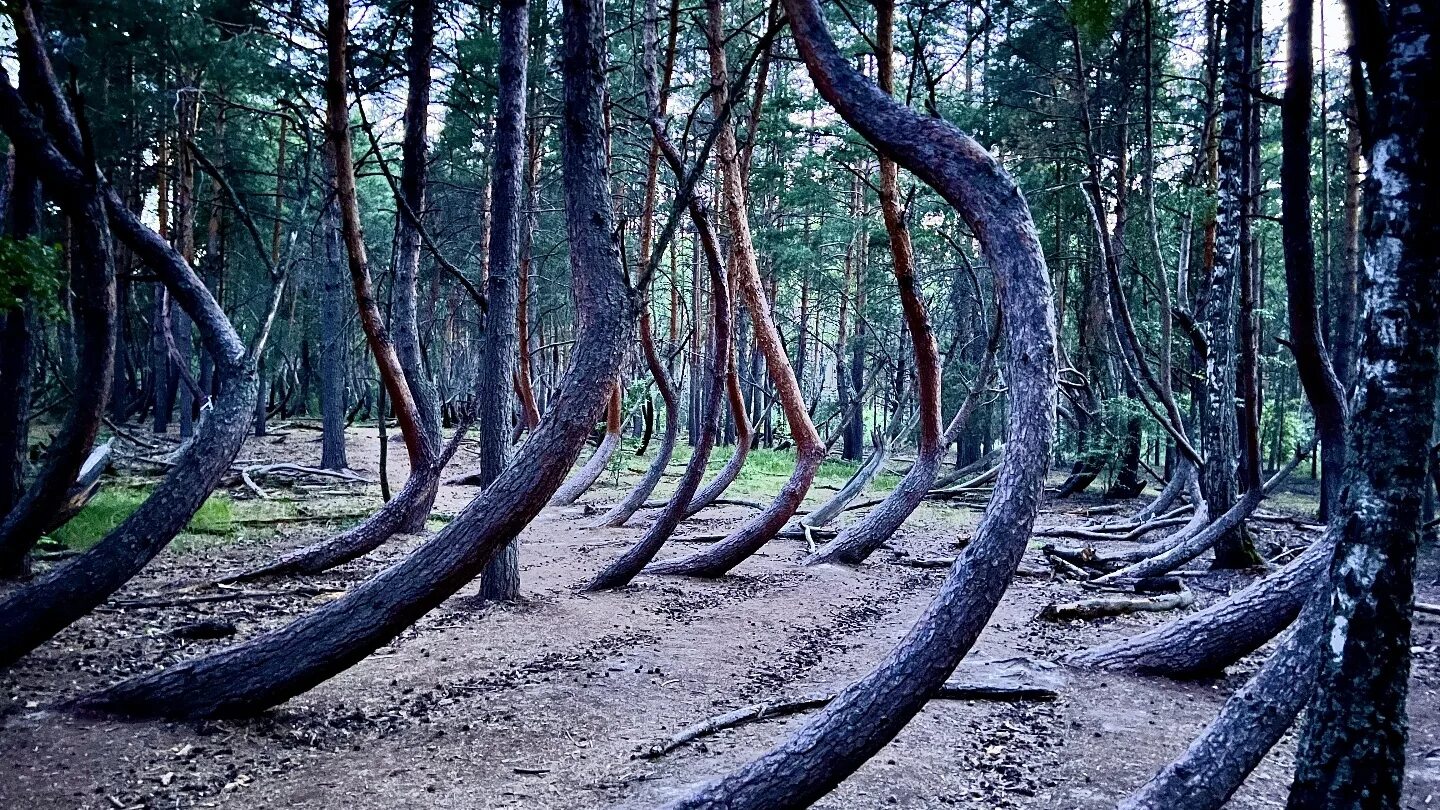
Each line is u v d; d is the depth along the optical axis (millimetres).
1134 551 11484
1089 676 6207
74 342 22672
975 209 3494
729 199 11688
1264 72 11836
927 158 3564
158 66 16938
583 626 7504
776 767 3256
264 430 27312
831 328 44844
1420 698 5738
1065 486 20391
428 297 31500
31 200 8281
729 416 36500
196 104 19391
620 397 19281
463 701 5500
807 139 24828
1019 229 3434
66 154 6406
